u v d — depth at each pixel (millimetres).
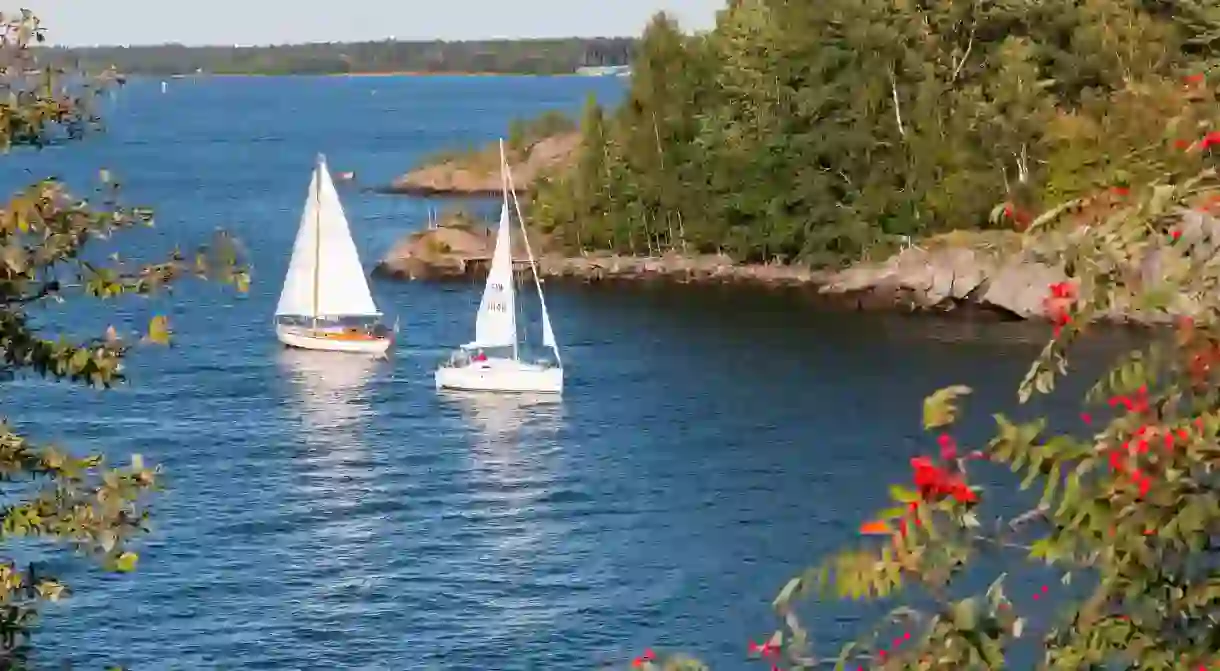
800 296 96938
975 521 8594
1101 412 55156
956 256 89188
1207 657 8430
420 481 51031
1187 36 97250
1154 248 8883
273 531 44844
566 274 107438
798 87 104438
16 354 12336
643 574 40719
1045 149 91562
